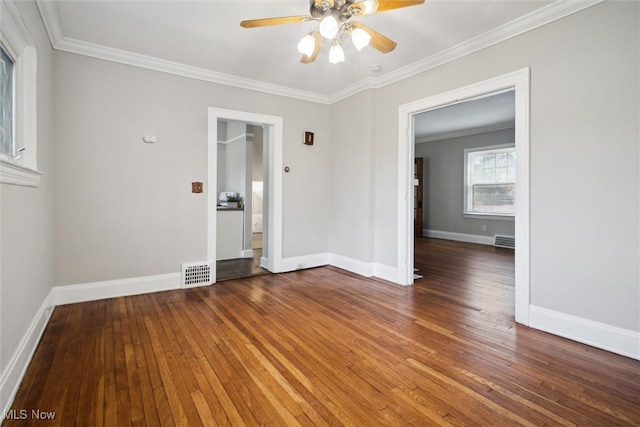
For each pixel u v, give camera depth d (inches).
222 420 60.7
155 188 138.7
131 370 77.3
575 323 94.5
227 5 97.6
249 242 224.7
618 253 86.8
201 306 122.5
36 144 90.4
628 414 62.7
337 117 184.4
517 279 107.3
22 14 75.3
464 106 206.4
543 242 101.3
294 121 177.2
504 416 62.2
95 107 125.7
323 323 107.0
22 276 75.4
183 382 72.7
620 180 86.2
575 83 93.8
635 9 83.3
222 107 154.1
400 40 118.6
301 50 87.5
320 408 64.5
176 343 91.7
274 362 81.9
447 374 76.7
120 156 131.0
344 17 80.3
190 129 145.9
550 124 99.2
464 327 104.1
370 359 83.7
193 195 147.4
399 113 150.6
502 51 111.2
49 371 76.2
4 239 63.0
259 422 60.3
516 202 107.1
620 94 85.7
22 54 87.2
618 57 86.0
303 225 182.9
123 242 132.7
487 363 81.9
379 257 164.6
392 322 108.0
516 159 107.0
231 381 73.4
